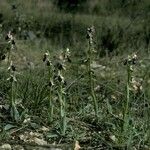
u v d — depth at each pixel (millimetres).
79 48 10281
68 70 8305
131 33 11367
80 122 6539
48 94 6789
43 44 10828
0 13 11391
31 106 6691
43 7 12836
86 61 6738
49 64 6230
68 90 7500
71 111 6930
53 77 6746
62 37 11477
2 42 9156
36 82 7211
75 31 11578
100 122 6555
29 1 11992
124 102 6797
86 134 6234
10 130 6090
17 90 6941
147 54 10273
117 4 12930
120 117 6582
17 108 6602
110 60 9891
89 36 6617
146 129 6277
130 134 5918
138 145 5930
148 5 12445
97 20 12594
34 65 8805
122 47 10680
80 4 14359
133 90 7543
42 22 12141
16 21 11266
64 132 6078
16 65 8789
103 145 5992
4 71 7695
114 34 11141
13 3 11320
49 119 6379
